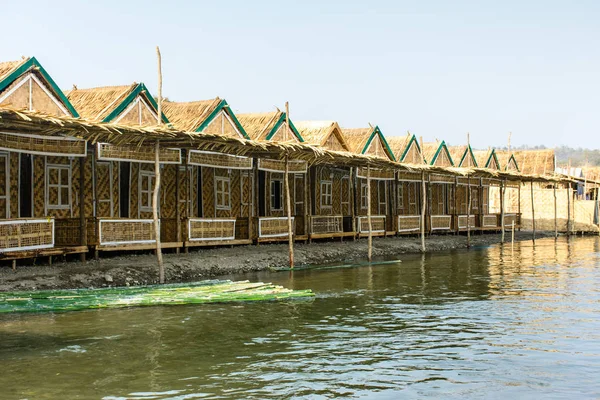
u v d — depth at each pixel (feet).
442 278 77.77
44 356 40.78
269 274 77.51
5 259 59.62
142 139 66.03
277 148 81.10
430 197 139.85
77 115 69.56
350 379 37.32
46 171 71.41
